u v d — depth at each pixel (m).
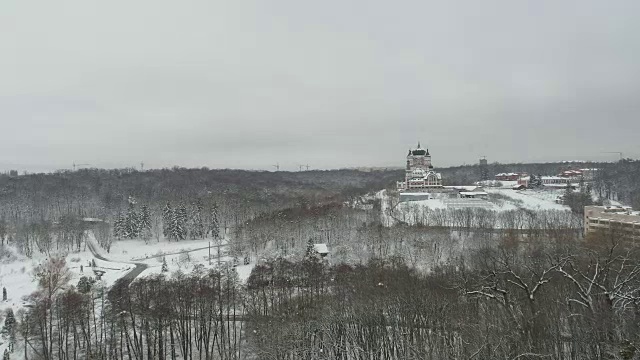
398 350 110.69
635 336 66.12
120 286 154.25
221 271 180.38
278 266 177.38
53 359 123.38
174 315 131.25
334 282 156.50
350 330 119.50
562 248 165.38
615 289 75.44
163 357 126.50
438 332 102.44
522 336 75.38
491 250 174.75
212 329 139.50
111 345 118.50
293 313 124.56
